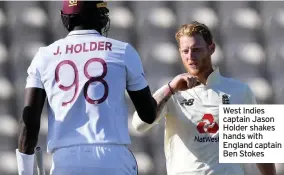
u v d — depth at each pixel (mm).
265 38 25078
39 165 13703
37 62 13758
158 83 23297
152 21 24938
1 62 23656
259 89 23594
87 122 13367
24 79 23469
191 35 15945
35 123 13500
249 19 25359
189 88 15219
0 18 24688
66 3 13977
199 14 25250
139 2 25500
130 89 13797
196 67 16000
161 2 25547
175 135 16109
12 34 24375
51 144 13492
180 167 15953
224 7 25672
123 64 13664
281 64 24391
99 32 14086
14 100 23109
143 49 24297
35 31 24438
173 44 24547
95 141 13273
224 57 24500
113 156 13273
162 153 22344
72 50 13695
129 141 13648
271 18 25469
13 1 25188
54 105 13547
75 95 13438
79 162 13211
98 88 13430
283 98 23547
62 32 24500
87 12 13875
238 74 24047
